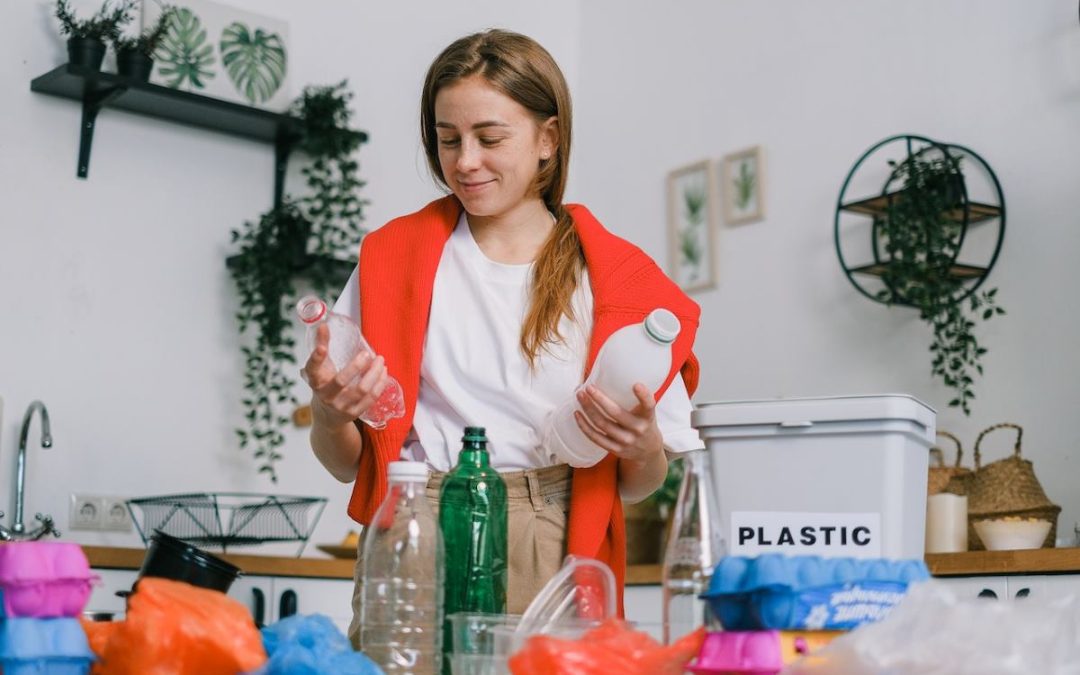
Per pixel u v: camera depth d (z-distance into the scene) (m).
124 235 3.51
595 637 1.04
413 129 4.09
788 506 1.61
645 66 4.29
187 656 1.01
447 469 1.50
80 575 1.07
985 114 3.30
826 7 3.73
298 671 0.98
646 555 3.48
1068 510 3.00
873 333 3.47
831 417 1.60
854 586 1.08
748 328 3.81
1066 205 3.10
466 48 1.51
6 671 1.02
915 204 3.19
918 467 1.64
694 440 1.55
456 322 1.53
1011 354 3.16
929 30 3.46
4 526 3.21
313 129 3.68
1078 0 3.13
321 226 3.71
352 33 3.99
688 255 4.01
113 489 3.40
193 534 3.42
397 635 1.21
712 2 4.08
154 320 3.53
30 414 3.16
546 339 1.50
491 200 1.51
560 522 1.47
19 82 3.38
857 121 3.61
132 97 3.44
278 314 3.58
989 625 0.96
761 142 3.87
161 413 3.50
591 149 4.44
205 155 3.68
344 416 1.39
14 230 3.34
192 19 3.63
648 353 1.33
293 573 3.10
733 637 1.06
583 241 1.58
